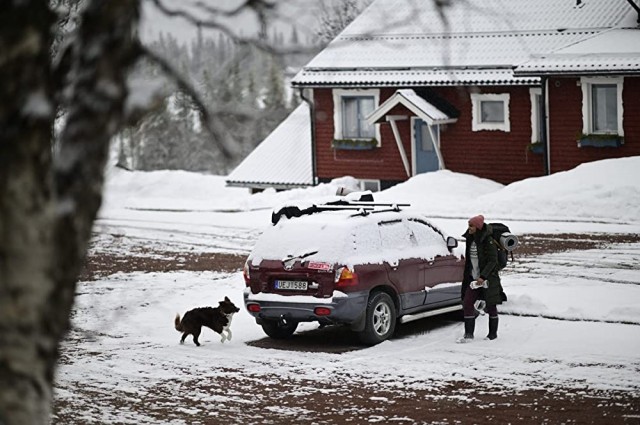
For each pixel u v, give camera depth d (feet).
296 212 136.98
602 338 127.54
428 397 103.71
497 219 258.37
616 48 297.12
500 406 98.94
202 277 193.67
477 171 325.83
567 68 294.05
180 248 237.25
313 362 122.52
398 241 136.05
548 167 308.81
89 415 100.37
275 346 133.69
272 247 132.67
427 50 337.72
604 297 153.99
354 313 127.95
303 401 103.91
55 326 30.48
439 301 139.74
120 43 29.09
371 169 347.36
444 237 143.23
